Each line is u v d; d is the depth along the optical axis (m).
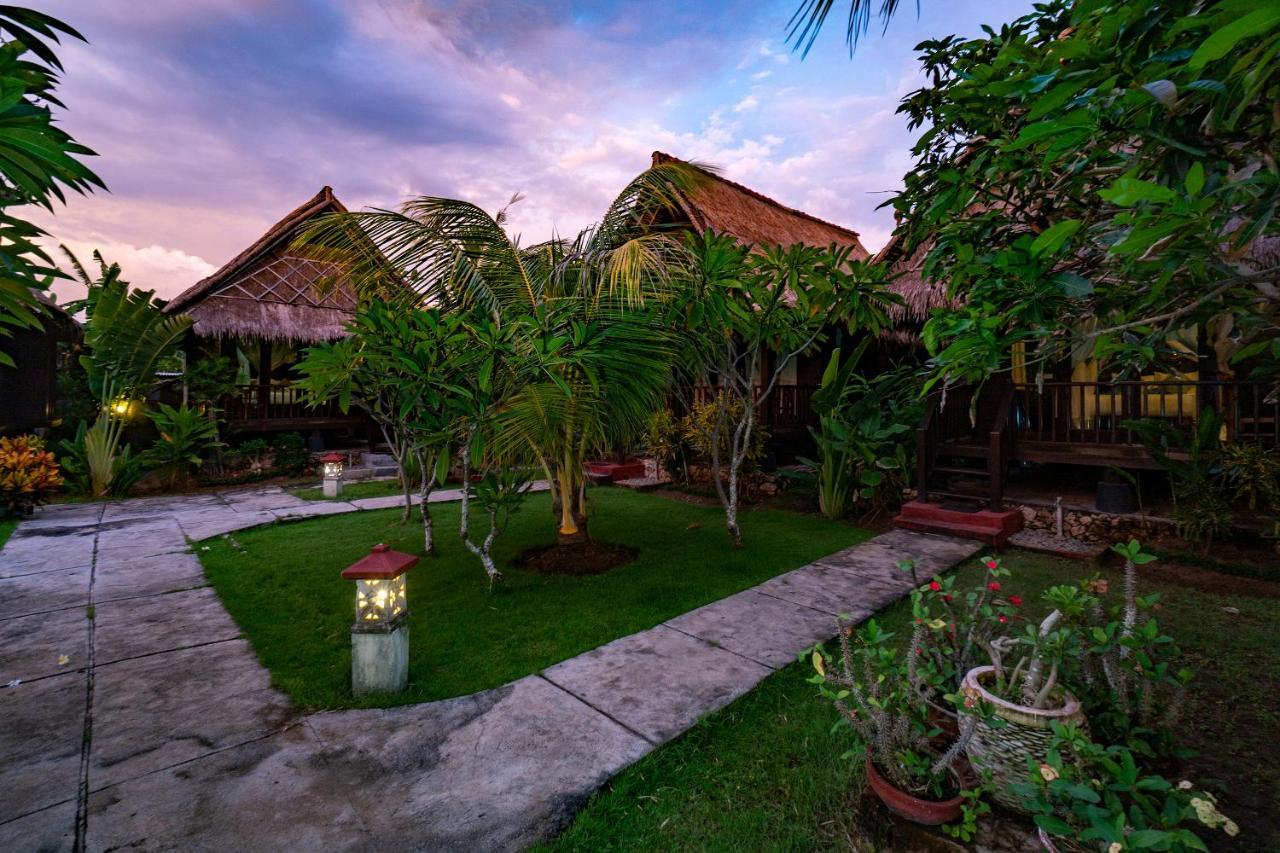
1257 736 2.89
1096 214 2.42
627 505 9.34
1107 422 8.60
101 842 2.21
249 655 3.95
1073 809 1.74
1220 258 1.80
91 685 3.51
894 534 7.16
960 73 3.18
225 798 2.48
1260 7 1.08
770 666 3.69
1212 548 5.97
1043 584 5.24
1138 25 1.53
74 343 13.06
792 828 2.33
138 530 7.68
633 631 4.28
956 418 8.91
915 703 2.36
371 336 4.66
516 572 5.83
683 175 5.57
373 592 3.39
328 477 10.19
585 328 4.61
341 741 2.90
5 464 8.44
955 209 2.87
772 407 10.36
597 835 2.28
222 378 12.80
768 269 5.55
